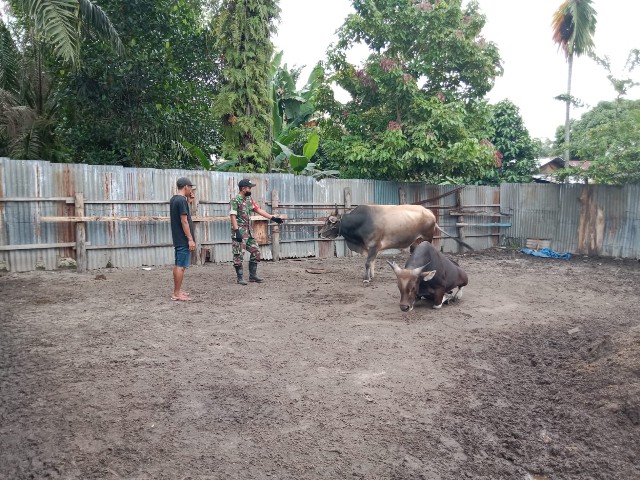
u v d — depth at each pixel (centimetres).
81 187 945
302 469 310
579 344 577
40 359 461
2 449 310
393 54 1418
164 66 1298
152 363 464
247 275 967
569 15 2016
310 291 829
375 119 1473
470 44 1376
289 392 417
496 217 1598
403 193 1422
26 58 1259
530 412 407
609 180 1378
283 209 1212
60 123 1330
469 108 1501
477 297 827
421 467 321
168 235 1048
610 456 345
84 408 369
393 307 732
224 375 445
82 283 818
